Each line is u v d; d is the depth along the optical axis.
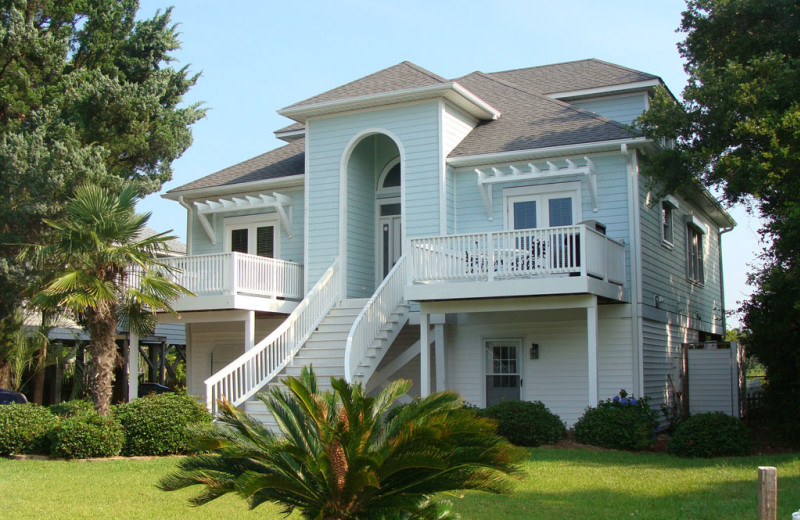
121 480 12.13
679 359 19.88
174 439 14.96
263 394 7.70
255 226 22.91
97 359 15.54
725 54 17.81
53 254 16.14
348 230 20.56
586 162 18.34
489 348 19.27
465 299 17.14
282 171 22.56
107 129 23.52
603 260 16.83
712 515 9.32
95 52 25.28
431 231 19.22
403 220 19.53
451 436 6.81
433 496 7.90
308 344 18.58
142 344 32.78
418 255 17.44
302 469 7.10
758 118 14.85
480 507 10.05
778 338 16.27
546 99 21.78
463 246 16.98
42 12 24.66
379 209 21.81
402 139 19.77
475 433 6.83
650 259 19.16
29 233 21.36
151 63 26.14
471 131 20.81
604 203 18.42
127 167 25.06
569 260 16.11
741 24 17.55
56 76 23.66
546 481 11.70
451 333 19.55
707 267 26.52
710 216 27.02
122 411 15.39
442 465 6.52
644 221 18.84
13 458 14.59
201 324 23.34
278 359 17.67
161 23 26.34
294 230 22.20
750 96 15.13
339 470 6.74
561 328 18.55
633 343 17.86
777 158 14.33
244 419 7.30
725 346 19.78
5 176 20.84
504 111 21.72
